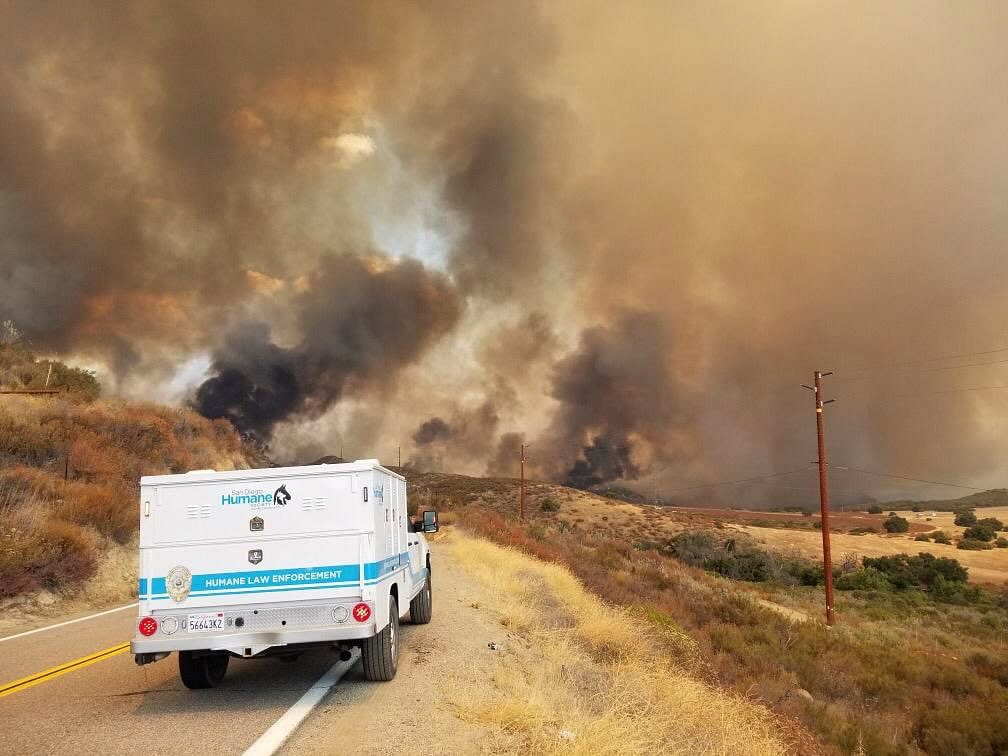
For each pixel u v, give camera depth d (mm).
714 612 23484
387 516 8203
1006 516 150000
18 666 9109
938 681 17781
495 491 104125
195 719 6535
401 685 7551
